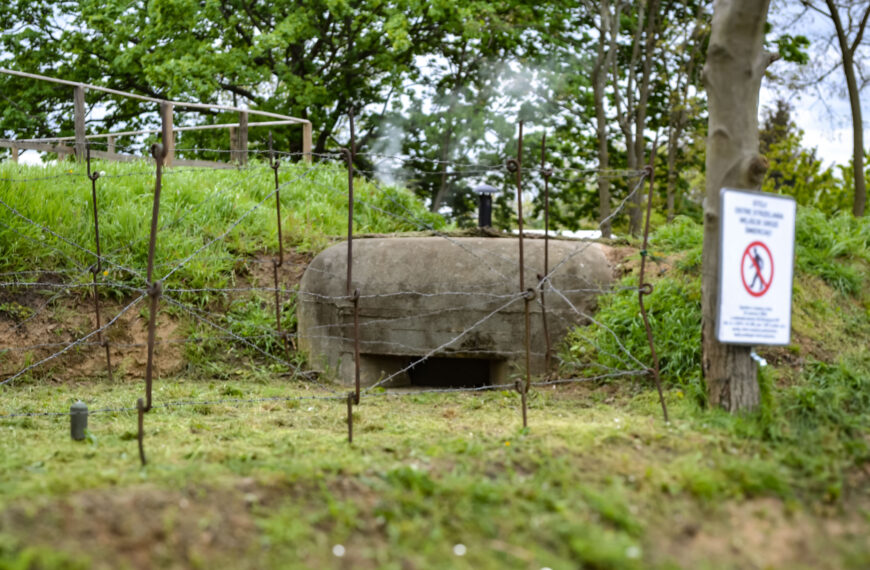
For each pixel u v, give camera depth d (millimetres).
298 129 17297
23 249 7285
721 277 4672
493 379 6617
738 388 4840
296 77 16422
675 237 7188
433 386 6949
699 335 5879
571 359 6223
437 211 17812
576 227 18656
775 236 4855
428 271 6617
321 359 6875
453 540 3137
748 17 4816
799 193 16844
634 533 3266
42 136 17078
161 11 15289
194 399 5996
